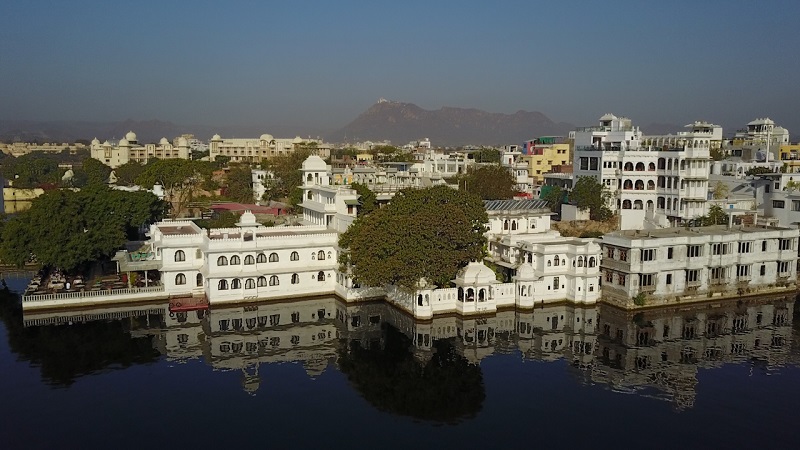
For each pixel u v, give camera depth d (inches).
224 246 3346.5
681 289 3545.8
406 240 3112.7
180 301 3380.9
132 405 2219.5
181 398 2289.6
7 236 3454.7
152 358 2689.5
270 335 3011.8
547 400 2290.8
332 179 5974.4
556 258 3508.9
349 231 3405.5
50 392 2317.9
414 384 2458.2
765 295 3804.1
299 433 2026.3
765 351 2842.0
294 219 5408.5
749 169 6082.7
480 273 3248.0
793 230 3843.5
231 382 2443.4
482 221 3417.8
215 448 1920.5
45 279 3656.5
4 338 2901.1
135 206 4323.3
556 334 3056.1
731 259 3663.9
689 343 2942.9
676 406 2237.9
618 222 5152.6
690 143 5123.0
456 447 1937.7
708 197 5201.8
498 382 2465.6
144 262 3486.7
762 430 2053.4
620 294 3442.4
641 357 2748.5
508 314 3329.2
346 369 2608.3
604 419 2134.6
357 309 3417.8
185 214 6063.0
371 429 2062.0
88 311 3267.7
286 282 3521.2
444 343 2923.2
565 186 6166.3
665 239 3442.4
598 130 6092.5
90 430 2025.1
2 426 2043.6
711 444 1958.7
